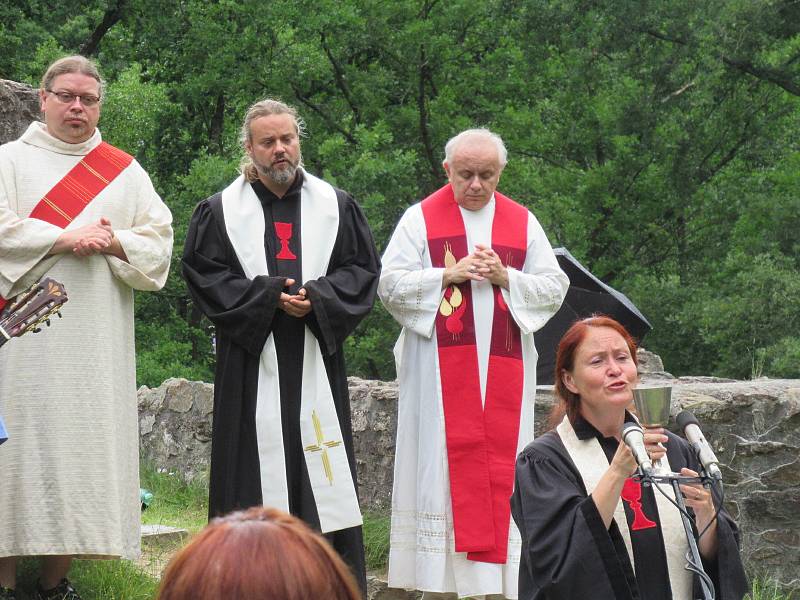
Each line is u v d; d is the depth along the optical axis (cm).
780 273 2333
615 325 461
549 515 430
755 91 2753
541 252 724
